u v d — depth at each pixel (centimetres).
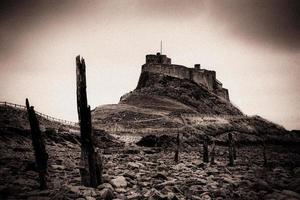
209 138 7481
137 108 11112
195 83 15100
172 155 3709
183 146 5488
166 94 13675
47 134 3872
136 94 13812
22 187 1212
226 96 17325
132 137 6512
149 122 9081
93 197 1138
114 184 1386
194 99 13725
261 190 1429
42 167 1265
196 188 1427
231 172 2236
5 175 1437
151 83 14712
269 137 9819
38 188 1260
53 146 3538
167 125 8750
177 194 1279
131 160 2659
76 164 2194
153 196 1158
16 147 2830
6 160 1919
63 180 1467
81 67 1377
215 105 14138
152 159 2966
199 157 3653
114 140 5234
